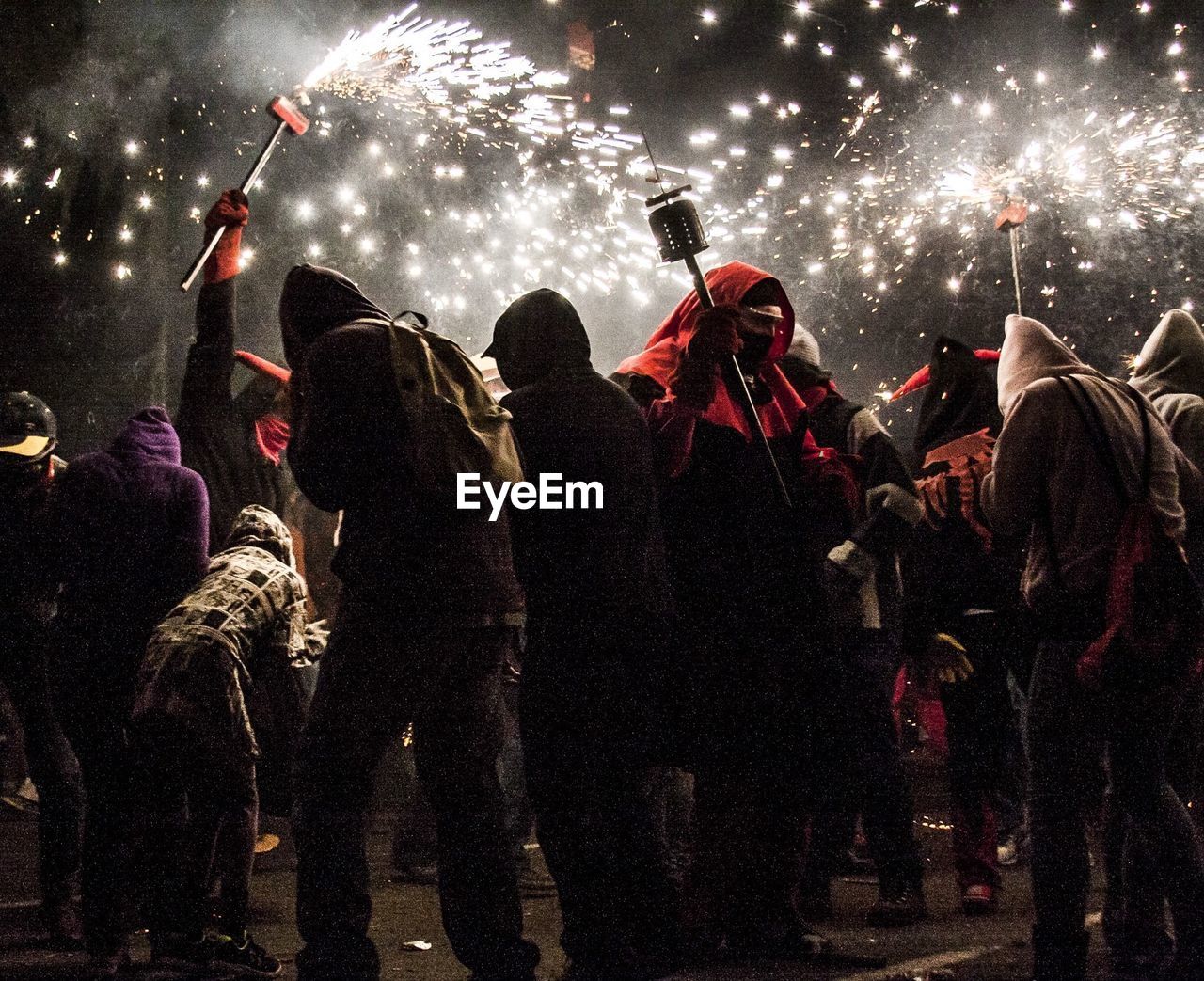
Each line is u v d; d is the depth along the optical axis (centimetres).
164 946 390
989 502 371
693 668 366
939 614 481
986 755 493
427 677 330
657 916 349
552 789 344
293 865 602
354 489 332
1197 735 407
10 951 428
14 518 455
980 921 470
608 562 346
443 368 338
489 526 338
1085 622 352
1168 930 423
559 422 354
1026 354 394
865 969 381
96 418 1088
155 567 414
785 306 409
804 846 387
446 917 333
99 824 395
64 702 406
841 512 405
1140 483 358
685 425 372
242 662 398
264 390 494
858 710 460
